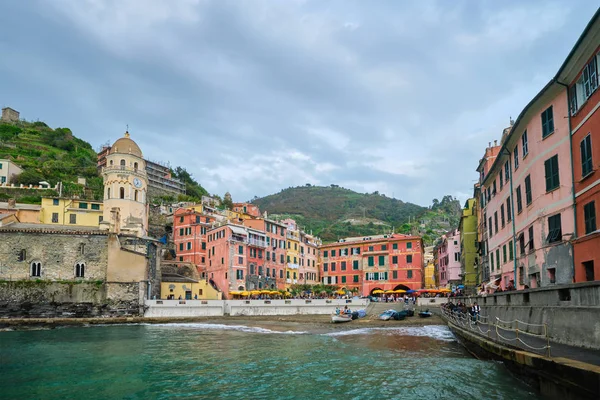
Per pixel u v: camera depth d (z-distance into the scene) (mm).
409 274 91375
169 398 21000
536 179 30797
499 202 43344
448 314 51656
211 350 35125
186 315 65125
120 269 65688
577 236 25484
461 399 19344
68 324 59094
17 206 90312
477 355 29312
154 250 74875
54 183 120375
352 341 40156
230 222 85688
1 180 113312
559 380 15938
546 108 29312
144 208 83562
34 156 138625
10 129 153500
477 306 42031
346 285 101625
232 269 81562
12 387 23125
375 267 95875
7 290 61125
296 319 62469
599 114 22703
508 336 26719
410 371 25844
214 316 65438
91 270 64875
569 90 26438
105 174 80750
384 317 59562
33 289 62062
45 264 63406
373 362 29141
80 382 24141
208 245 91875
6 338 44188
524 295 26734
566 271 26547
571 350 19234
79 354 33438
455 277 88125
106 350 35406
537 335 24281
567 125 26656
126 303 64812
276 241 95688
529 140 32125
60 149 154000
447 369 25844
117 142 83000
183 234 97500
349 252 102688
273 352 33906
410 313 63312
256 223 92562
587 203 24359
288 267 98125
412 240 92312
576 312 20141
